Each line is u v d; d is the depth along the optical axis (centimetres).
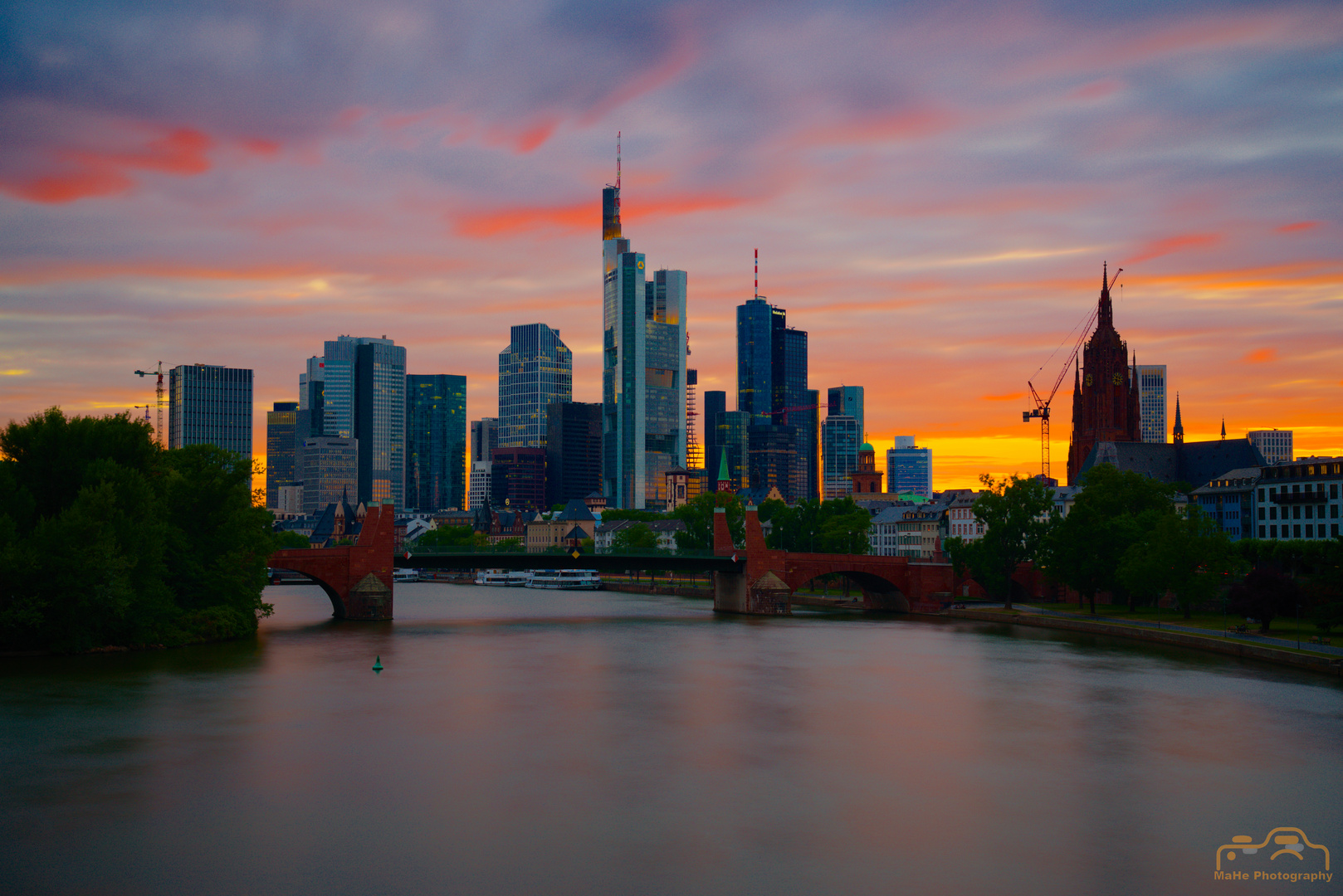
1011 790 8475
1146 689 12606
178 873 6675
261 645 16425
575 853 7038
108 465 14750
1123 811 7975
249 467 17675
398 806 7956
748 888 6500
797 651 16200
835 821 7700
